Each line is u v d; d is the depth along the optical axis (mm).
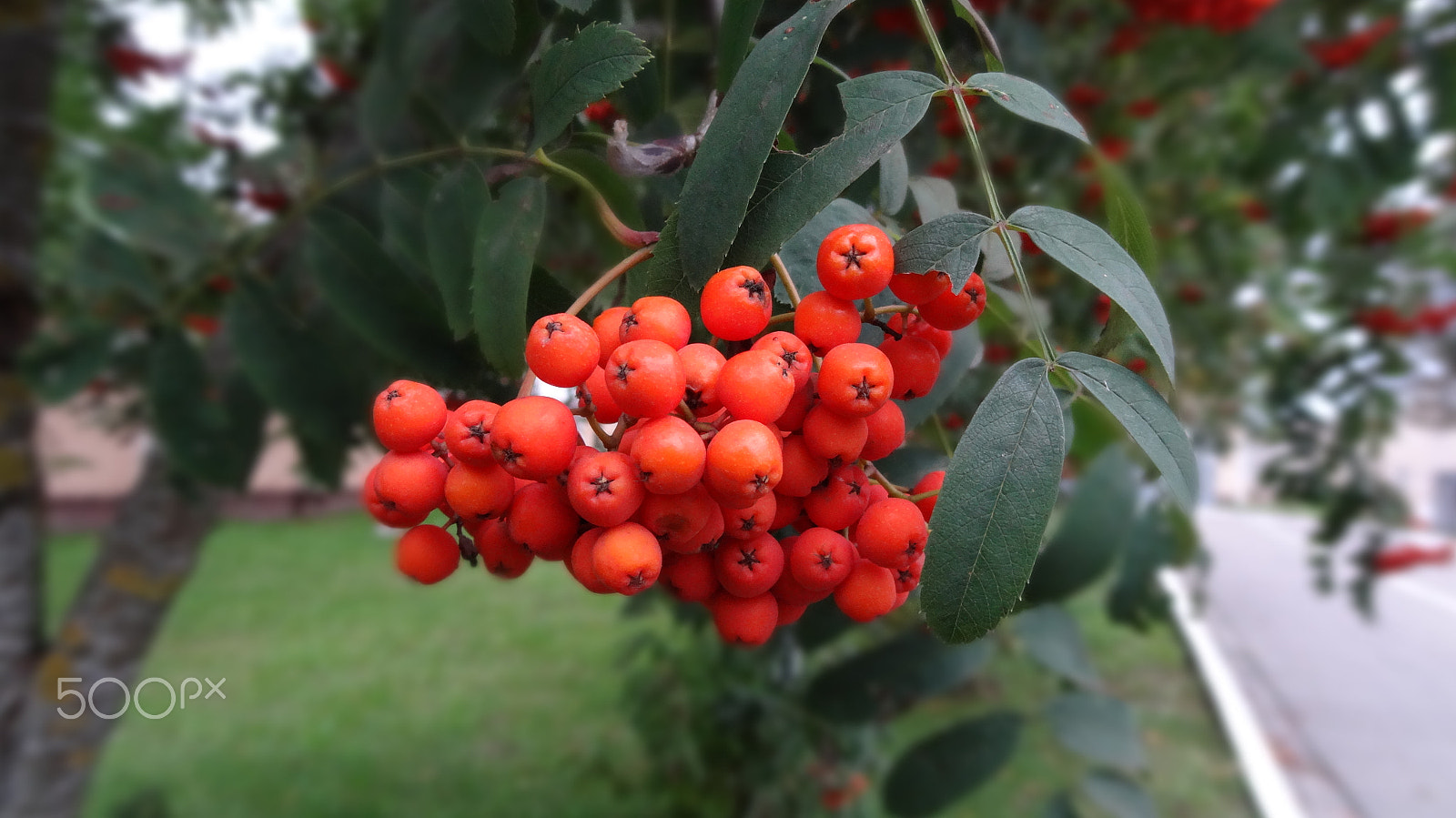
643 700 6012
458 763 7074
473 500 1109
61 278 2570
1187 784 7164
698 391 1055
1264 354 5023
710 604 1310
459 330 1475
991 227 1070
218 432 2035
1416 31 3453
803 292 1332
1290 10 3662
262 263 2107
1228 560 18984
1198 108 4508
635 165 1433
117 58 3184
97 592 2701
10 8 2471
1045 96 1144
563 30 1602
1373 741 8289
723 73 1379
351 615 11406
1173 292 4715
